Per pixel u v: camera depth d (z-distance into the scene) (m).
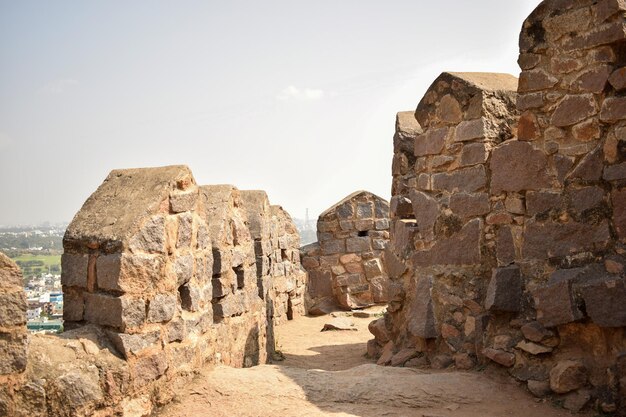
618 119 5.20
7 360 3.52
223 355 6.12
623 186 5.13
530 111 5.89
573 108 5.55
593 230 5.33
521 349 5.58
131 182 5.04
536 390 5.23
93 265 4.46
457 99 6.72
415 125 8.34
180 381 4.85
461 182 6.64
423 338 6.79
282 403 4.71
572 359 5.19
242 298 6.95
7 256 3.56
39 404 3.67
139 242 4.48
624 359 4.80
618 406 4.78
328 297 15.13
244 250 7.16
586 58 5.47
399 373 5.81
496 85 6.70
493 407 4.99
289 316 13.75
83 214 4.78
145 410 4.39
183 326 4.93
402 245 7.61
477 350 6.09
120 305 4.29
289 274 13.66
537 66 5.84
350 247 15.12
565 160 5.60
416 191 7.29
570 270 5.39
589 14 5.45
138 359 4.37
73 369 3.91
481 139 6.43
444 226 6.81
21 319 3.58
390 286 7.88
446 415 4.71
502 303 5.79
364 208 15.21
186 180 5.19
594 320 5.01
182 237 5.04
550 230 5.66
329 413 4.54
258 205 10.15
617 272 5.06
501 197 6.16
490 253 6.27
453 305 6.59
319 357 9.05
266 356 8.33
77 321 4.54
